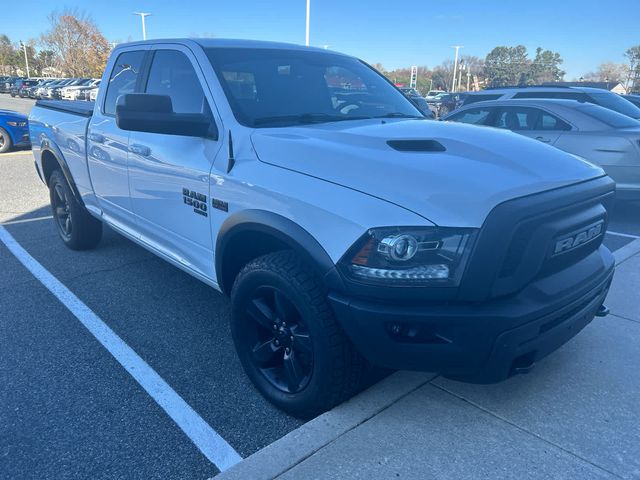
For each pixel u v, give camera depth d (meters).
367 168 2.48
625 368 3.21
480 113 8.32
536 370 3.18
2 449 2.67
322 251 2.45
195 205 3.33
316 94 3.67
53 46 65.25
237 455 2.65
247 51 3.70
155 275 5.01
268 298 2.90
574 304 2.57
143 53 4.14
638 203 8.09
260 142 2.93
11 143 13.41
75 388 3.19
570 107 7.31
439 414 2.76
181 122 3.12
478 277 2.22
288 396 2.87
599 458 2.47
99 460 2.61
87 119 4.71
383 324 2.33
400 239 2.24
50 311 4.24
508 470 2.39
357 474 2.37
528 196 2.37
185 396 3.12
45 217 7.14
